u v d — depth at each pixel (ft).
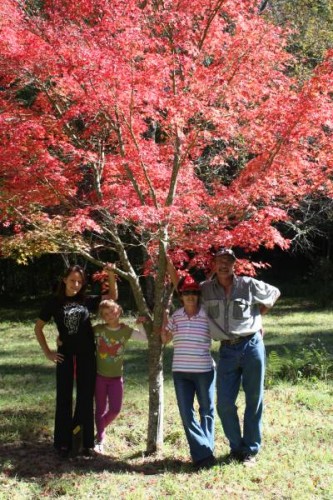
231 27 22.13
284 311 61.77
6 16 19.34
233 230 17.44
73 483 17.13
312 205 48.67
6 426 23.26
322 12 54.19
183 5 19.07
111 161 20.18
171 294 20.15
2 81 19.57
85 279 19.72
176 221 18.21
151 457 19.60
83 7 19.34
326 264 72.08
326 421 23.25
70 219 17.95
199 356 18.17
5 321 63.21
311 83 17.31
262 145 19.01
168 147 21.12
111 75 16.99
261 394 18.33
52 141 19.33
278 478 17.15
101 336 20.11
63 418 19.21
